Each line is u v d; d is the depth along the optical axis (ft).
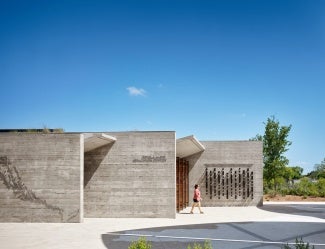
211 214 80.84
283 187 145.79
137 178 72.28
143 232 53.78
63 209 65.21
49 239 47.88
